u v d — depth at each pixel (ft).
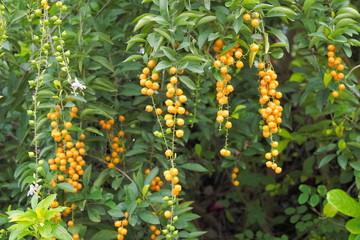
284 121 4.43
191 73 4.13
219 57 3.94
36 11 4.01
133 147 4.27
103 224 4.25
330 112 4.54
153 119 4.28
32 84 3.91
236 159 4.54
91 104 4.14
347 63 4.48
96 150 4.38
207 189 6.02
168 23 3.81
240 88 4.72
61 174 4.00
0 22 4.08
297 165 5.78
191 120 4.25
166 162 4.15
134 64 4.22
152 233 4.28
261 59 3.96
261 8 3.84
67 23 4.53
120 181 4.16
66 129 3.99
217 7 3.94
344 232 4.96
